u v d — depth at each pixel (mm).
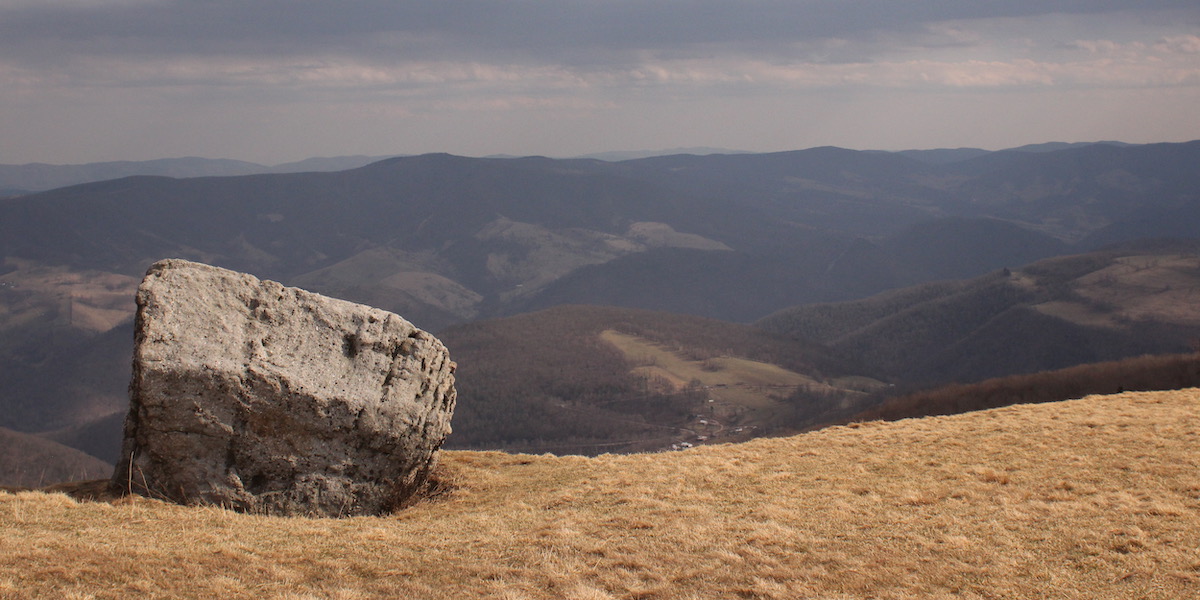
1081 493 20922
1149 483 21250
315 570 15414
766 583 15227
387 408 22750
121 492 21156
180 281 22828
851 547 17359
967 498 21141
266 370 21672
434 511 22734
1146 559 15828
